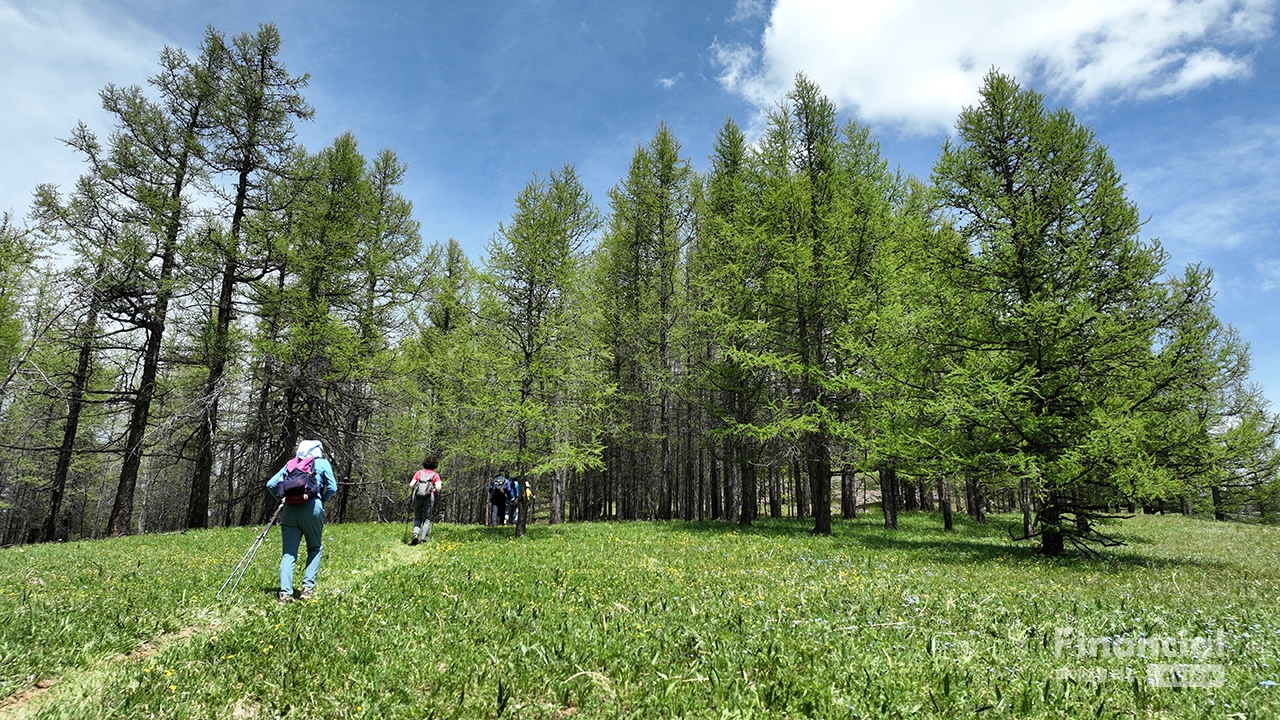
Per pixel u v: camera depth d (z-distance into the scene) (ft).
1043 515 41.04
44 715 10.60
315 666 13.19
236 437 62.64
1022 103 44.09
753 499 74.33
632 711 10.73
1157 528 83.66
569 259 51.34
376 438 69.97
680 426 85.30
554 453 48.42
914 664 13.10
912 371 45.80
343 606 19.29
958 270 44.88
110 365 67.00
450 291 81.30
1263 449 42.01
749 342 59.82
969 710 10.69
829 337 56.80
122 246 54.65
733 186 65.51
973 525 88.69
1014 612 19.04
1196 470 38.60
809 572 27.84
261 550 36.45
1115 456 35.70
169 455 63.26
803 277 53.11
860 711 10.44
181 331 60.59
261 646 14.64
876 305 53.78
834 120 62.44
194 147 62.80
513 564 30.01
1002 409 39.58
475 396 48.96
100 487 120.88
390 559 33.30
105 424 86.38
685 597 20.68
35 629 15.66
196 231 59.72
